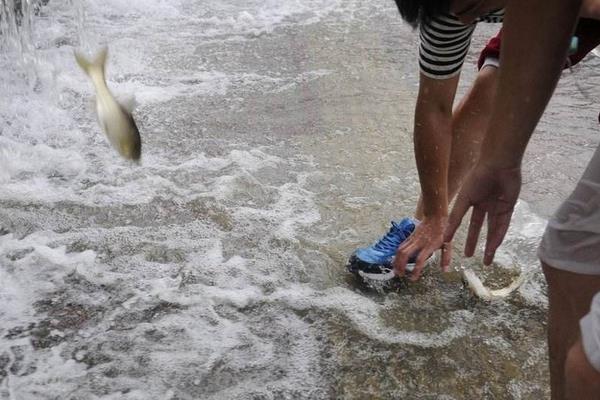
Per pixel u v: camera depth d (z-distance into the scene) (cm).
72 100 476
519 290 301
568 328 192
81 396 244
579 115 462
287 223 346
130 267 313
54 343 268
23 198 362
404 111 473
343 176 391
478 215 193
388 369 257
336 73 538
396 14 684
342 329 276
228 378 252
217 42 602
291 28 643
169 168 396
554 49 165
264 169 397
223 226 344
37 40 575
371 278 299
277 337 272
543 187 378
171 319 281
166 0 699
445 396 246
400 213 357
